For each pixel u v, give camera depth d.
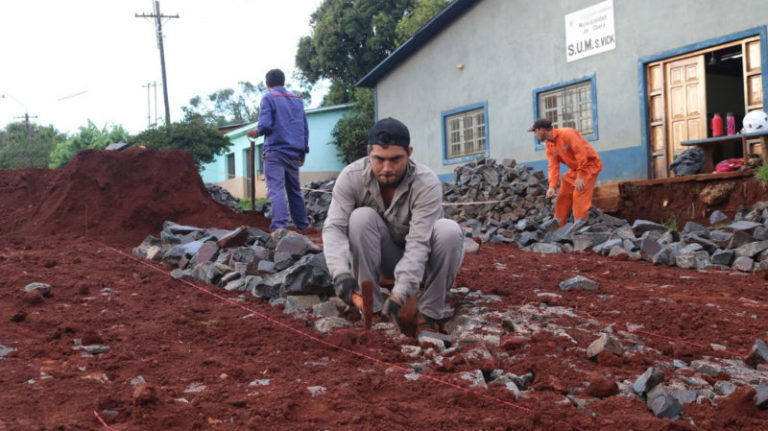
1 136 52.50
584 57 13.03
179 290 4.45
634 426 2.23
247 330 3.44
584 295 4.52
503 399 2.47
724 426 2.28
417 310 3.80
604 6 12.61
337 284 3.27
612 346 3.03
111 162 7.38
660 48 11.79
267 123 6.94
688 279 5.36
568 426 2.20
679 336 3.53
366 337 3.18
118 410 2.26
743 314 4.03
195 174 7.88
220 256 5.08
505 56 14.62
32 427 2.05
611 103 12.62
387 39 27.44
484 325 3.61
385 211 3.55
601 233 7.41
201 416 2.23
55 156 27.75
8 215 7.51
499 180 11.41
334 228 3.47
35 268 4.84
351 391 2.50
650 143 12.10
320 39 28.62
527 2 14.09
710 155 10.37
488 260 6.08
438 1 24.47
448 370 2.79
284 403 2.33
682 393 2.53
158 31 31.59
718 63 12.62
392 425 2.17
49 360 2.85
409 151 3.30
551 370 2.83
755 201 9.02
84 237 6.47
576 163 8.87
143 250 5.79
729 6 10.79
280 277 4.34
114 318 3.63
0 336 3.18
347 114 27.33
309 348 3.13
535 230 9.21
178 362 2.91
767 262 5.93
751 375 2.85
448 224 3.52
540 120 8.72
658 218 10.27
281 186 7.13
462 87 15.68
